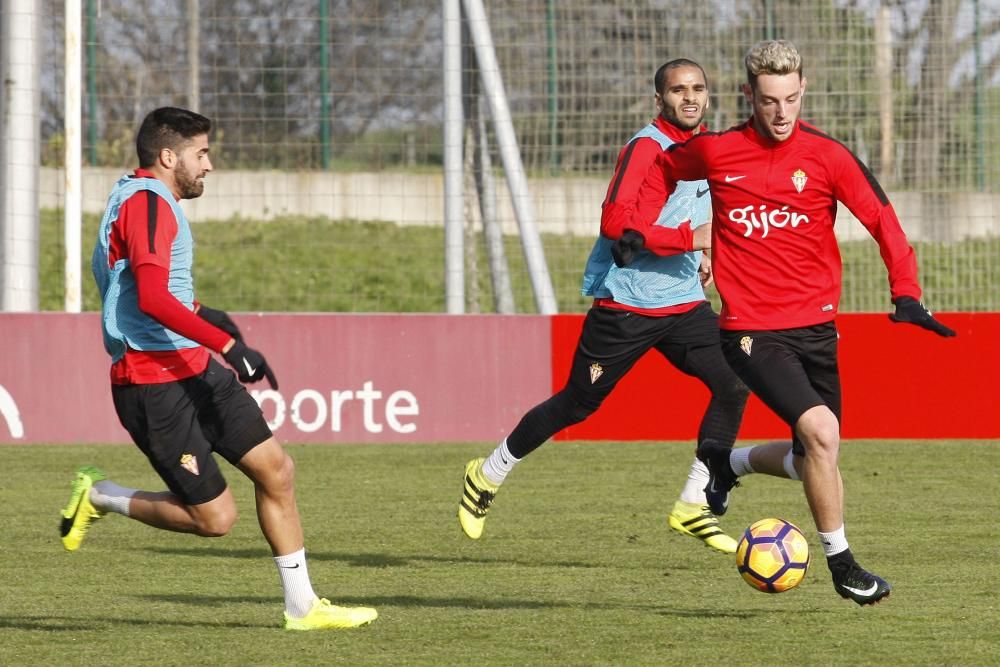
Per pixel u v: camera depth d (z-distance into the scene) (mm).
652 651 16359
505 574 22062
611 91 45750
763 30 45031
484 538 25625
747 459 20812
